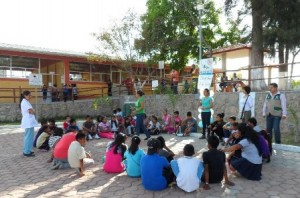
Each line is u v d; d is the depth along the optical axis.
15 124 17.08
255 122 7.60
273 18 16.56
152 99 18.92
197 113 15.46
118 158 6.84
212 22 26.59
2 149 10.14
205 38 26.44
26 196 5.52
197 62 26.81
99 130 12.27
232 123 9.31
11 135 13.11
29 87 20.83
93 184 6.09
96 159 8.30
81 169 6.72
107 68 24.98
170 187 5.74
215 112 14.35
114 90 24.94
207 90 11.02
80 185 6.05
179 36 25.38
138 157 6.45
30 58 21.03
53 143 8.05
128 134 12.81
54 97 21.06
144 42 23.88
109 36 23.20
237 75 18.08
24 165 7.82
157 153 5.84
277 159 7.55
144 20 24.31
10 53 19.91
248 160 6.02
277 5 16.25
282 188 5.54
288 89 12.09
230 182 5.75
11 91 20.03
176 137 11.89
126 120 13.00
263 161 7.26
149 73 24.91
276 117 8.85
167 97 17.62
